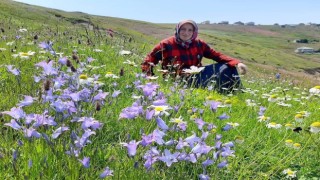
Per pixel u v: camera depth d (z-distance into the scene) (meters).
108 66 2.72
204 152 1.06
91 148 1.30
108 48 3.60
